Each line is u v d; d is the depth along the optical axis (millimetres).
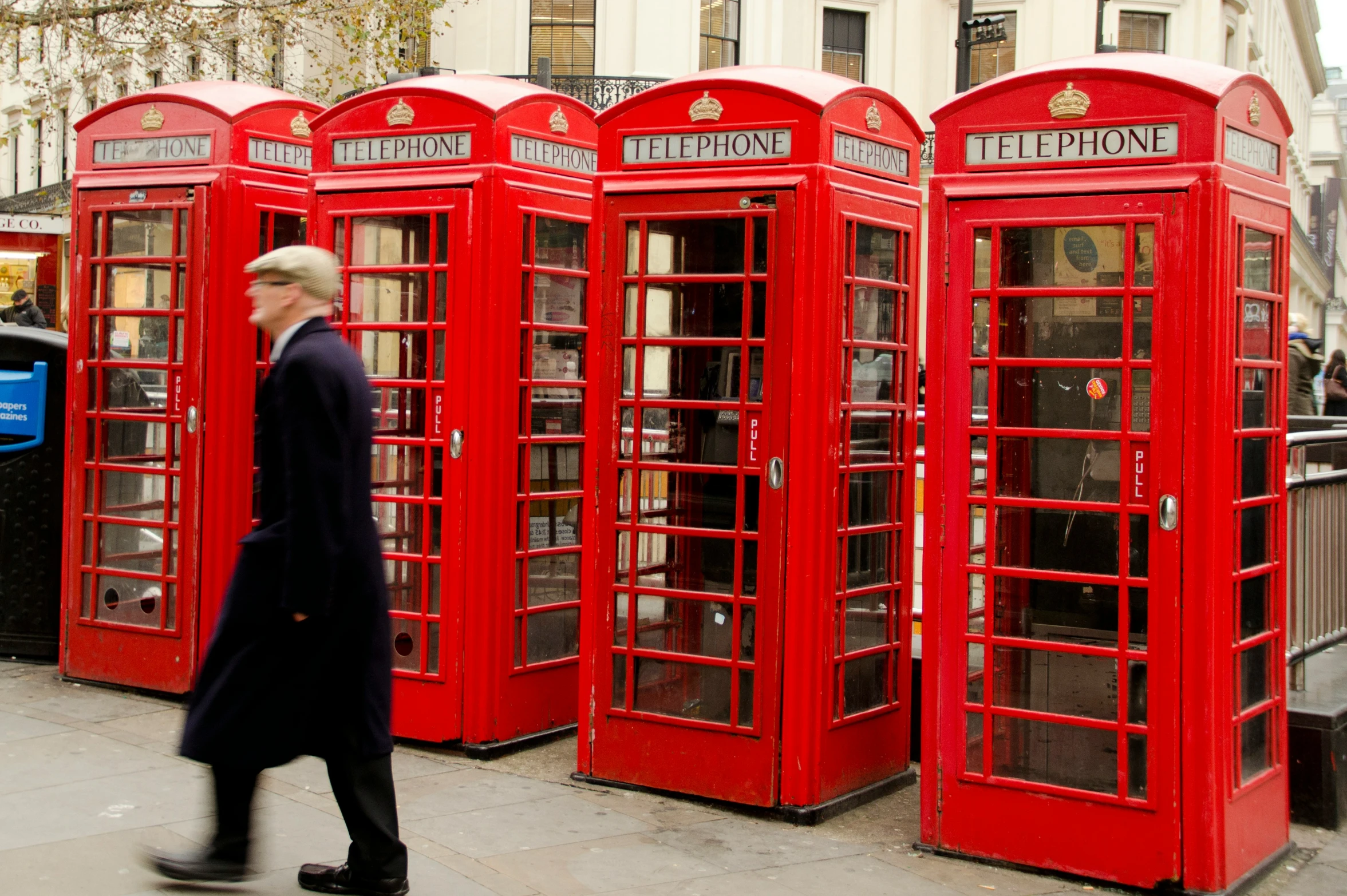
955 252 4695
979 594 4723
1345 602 6199
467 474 5848
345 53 18594
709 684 5270
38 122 15016
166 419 6562
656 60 21422
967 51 13039
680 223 5266
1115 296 4473
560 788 5457
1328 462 6359
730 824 5055
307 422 3680
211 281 6406
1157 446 4398
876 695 5602
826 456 5082
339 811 4961
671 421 5309
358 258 6047
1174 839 4402
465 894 4195
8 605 7336
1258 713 4738
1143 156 4418
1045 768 4637
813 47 24750
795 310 5043
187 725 3840
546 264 6133
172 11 14547
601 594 5469
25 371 7309
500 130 5809
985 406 4684
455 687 5910
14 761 5469
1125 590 4473
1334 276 64312
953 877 4570
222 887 4125
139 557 6715
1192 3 25234
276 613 3768
